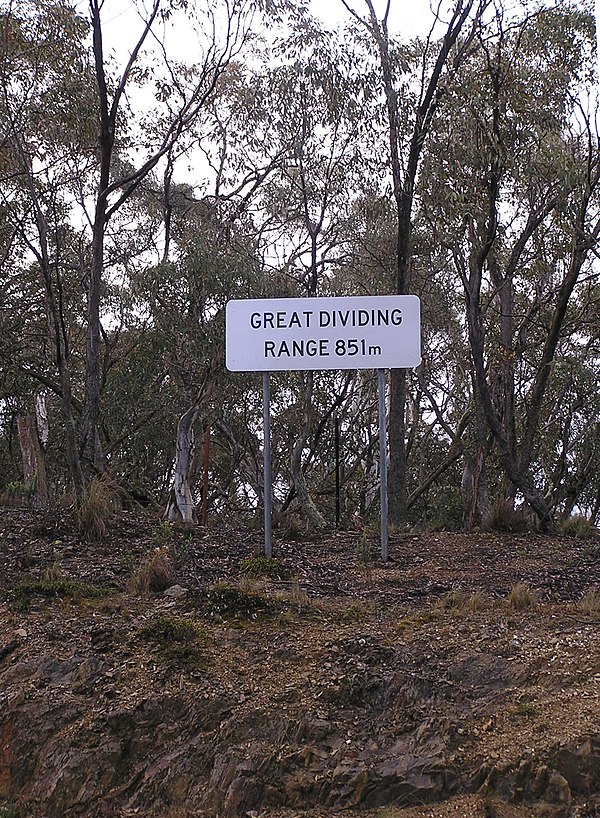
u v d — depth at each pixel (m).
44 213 18.55
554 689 5.52
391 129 15.45
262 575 8.26
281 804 5.03
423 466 26.34
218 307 15.06
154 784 5.32
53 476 21.30
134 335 19.03
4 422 21.88
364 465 26.59
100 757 5.48
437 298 20.92
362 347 8.48
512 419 17.09
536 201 14.56
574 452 20.98
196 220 21.20
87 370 14.74
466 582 8.08
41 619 6.95
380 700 5.68
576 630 6.42
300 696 5.75
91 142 16.39
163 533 9.55
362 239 20.61
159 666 6.16
